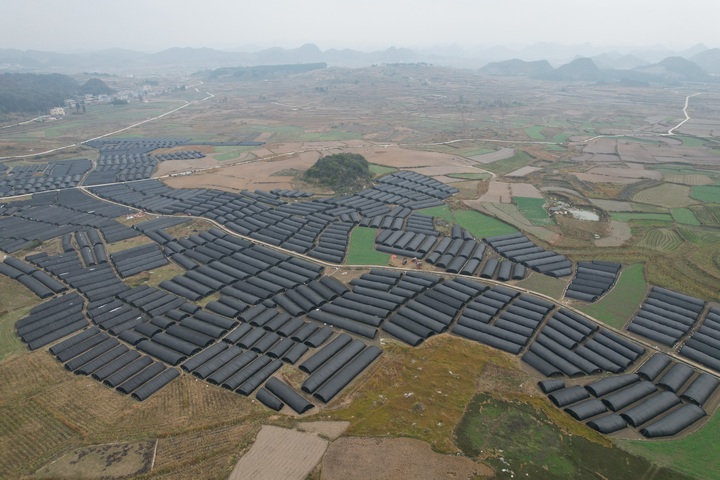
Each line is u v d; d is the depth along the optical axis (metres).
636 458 54.59
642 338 80.62
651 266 106.00
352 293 93.81
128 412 62.59
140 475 51.97
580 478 51.56
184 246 118.62
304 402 62.81
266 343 77.25
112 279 101.50
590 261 109.06
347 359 73.00
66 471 53.16
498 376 69.31
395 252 113.75
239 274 102.50
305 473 51.25
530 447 55.59
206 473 51.66
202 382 69.31
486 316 85.12
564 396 63.94
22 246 118.62
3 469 54.03
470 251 113.00
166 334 81.62
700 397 64.44
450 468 51.91
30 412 63.25
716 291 95.06
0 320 86.38
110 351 76.62
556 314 86.31
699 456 55.28
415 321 85.19
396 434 56.75
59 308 89.56
